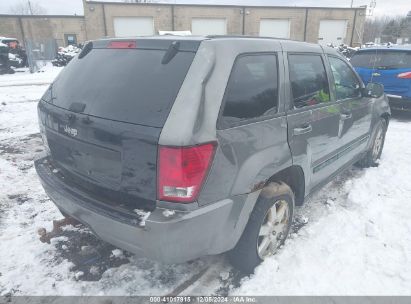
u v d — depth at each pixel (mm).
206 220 2166
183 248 2143
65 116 2518
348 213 3777
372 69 8070
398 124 7816
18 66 19469
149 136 2033
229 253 2783
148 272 2857
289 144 2799
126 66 2424
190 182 2047
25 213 3760
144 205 2191
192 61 2176
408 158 5512
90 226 2393
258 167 2473
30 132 6863
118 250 3107
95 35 34281
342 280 2770
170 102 2080
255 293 2641
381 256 3051
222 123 2199
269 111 2621
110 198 2367
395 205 3953
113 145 2197
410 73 7570
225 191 2268
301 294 2633
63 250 3135
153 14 34375
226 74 2254
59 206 2676
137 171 2135
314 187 3492
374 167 5160
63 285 2711
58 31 35500
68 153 2611
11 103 9680
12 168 5004
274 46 2785
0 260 2982
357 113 4094
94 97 2408
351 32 37438
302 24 36719
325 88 3418
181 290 2670
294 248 3154
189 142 1990
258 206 2643
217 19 35562
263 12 35938
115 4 33625
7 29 34562
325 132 3361
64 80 2832
